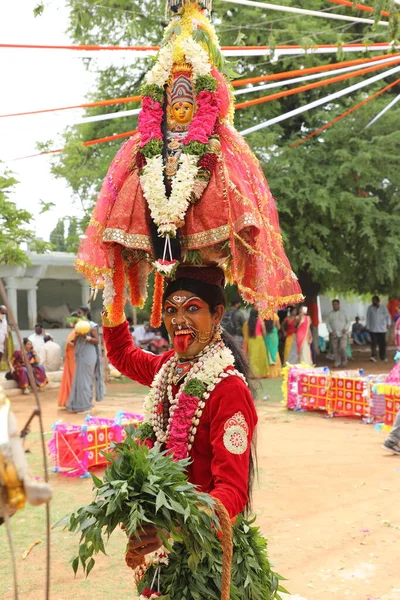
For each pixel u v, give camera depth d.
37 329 16.77
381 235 17.89
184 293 2.62
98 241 2.66
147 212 2.60
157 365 2.93
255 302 2.61
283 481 6.78
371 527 5.39
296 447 8.40
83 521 2.27
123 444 2.39
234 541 2.56
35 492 1.69
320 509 5.86
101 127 17.00
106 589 4.27
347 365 19.28
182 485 2.22
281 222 17.14
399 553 4.85
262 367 16.28
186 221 2.52
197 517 2.20
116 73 16.72
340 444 8.55
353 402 10.35
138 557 2.32
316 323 19.69
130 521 2.15
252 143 16.00
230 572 2.37
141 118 2.65
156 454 2.33
